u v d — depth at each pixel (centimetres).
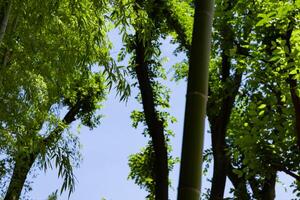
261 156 895
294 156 885
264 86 1030
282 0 905
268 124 923
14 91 798
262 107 948
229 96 1391
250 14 1118
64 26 811
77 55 809
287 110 917
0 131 816
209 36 341
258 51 1002
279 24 919
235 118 1427
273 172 894
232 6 1207
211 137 1439
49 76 823
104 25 844
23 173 1252
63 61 805
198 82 322
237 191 1310
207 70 330
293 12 888
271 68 969
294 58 845
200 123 312
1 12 666
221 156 1364
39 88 803
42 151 828
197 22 342
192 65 329
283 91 959
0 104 794
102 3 778
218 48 1319
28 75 793
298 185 943
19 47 776
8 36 759
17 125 840
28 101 820
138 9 869
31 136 851
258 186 1307
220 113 1403
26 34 766
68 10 833
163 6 1479
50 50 793
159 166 1397
